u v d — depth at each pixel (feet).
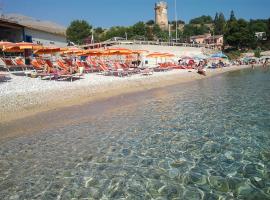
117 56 124.36
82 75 75.46
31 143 29.19
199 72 108.37
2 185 20.89
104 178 21.71
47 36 120.26
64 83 60.44
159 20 354.33
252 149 26.53
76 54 87.10
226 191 19.45
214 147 27.25
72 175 22.26
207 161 24.20
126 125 35.42
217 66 151.84
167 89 69.15
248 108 43.57
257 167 22.82
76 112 42.22
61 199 19.04
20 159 25.31
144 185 20.54
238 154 25.46
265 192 19.20
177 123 35.86
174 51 162.71
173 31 307.37
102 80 69.21
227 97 55.11
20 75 69.77
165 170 22.74
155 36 259.60
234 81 87.25
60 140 30.04
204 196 18.92
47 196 19.40
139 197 19.04
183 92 64.23
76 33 283.59
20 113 39.58
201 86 75.82
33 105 42.88
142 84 72.49
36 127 34.47
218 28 394.52
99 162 24.52
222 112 41.37
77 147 28.02
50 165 24.04
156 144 28.45
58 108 44.04
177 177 21.56
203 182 20.71
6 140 30.12
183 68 122.62
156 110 43.91
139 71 90.12
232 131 31.94
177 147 27.50
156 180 21.20
